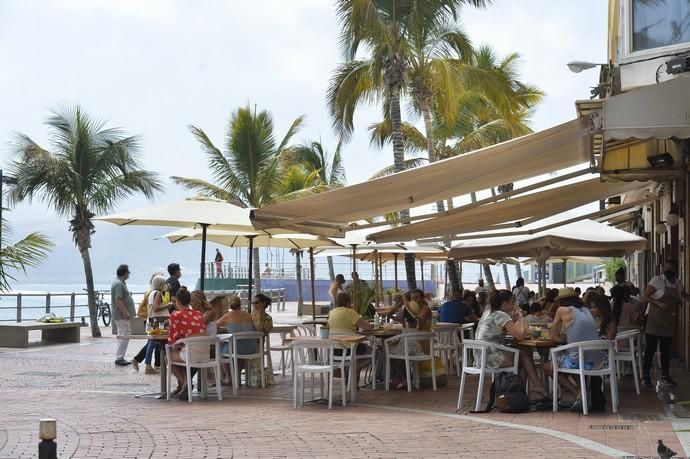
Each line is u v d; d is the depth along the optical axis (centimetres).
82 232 2630
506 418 992
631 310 1342
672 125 870
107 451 814
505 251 1644
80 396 1263
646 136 877
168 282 1652
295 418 1019
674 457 739
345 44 2459
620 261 3475
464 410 1073
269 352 1414
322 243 1922
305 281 5284
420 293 1370
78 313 3538
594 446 805
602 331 1182
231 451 809
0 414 1067
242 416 1040
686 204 1479
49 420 556
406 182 1113
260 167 3725
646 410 1035
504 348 1055
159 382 1449
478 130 3169
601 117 904
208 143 3691
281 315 3859
